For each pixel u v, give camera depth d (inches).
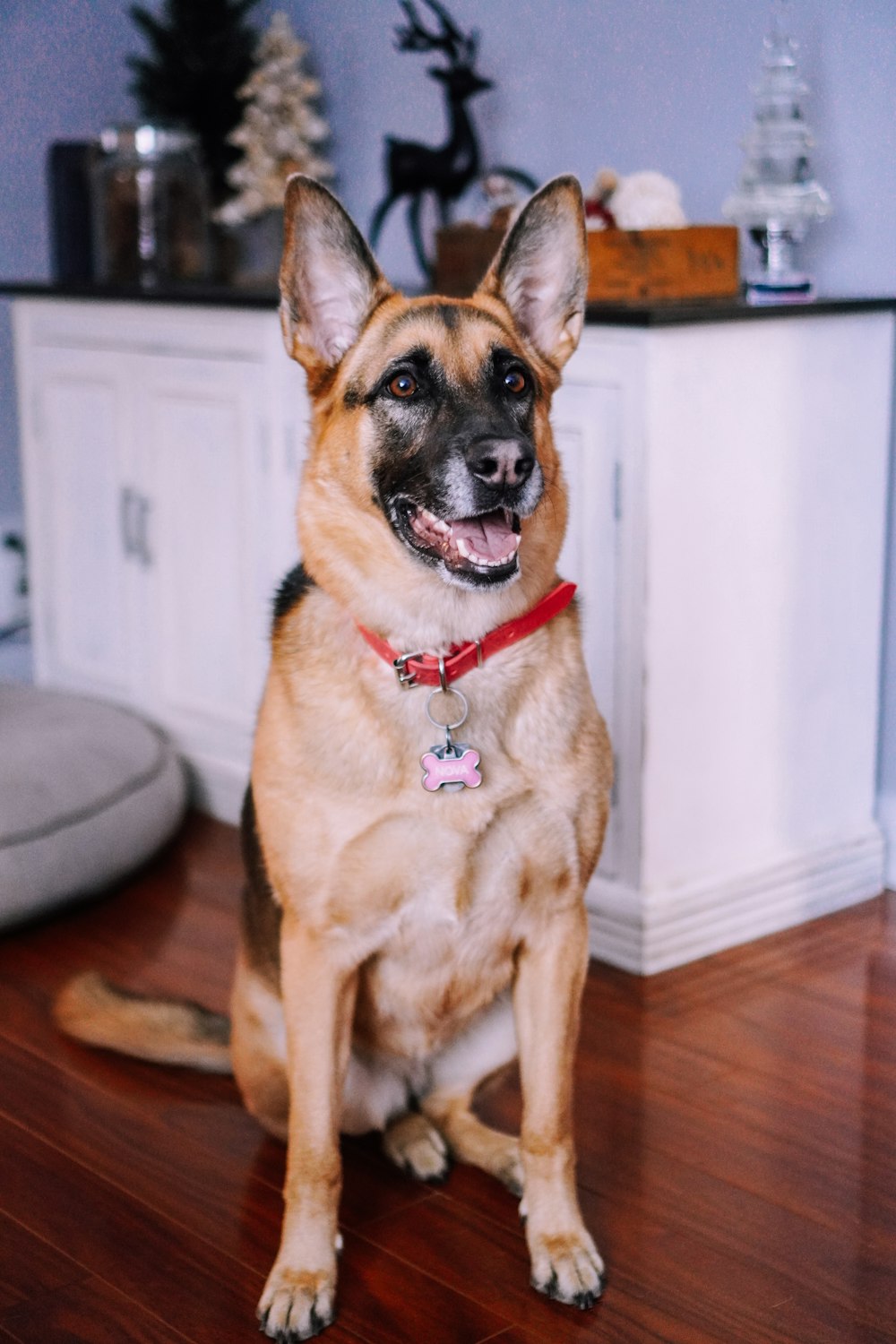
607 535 109.5
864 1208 80.5
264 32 171.3
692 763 113.7
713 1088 94.1
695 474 108.6
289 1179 74.2
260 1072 82.8
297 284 75.0
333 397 75.9
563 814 74.4
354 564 74.1
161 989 110.6
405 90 156.3
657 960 112.3
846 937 119.3
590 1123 89.9
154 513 148.4
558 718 75.0
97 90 188.9
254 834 84.0
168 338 142.3
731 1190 82.4
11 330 188.4
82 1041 102.0
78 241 168.1
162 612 150.8
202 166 161.5
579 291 79.0
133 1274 75.7
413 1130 87.0
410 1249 78.0
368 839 72.4
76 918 124.6
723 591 112.8
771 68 113.6
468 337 73.7
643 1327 70.8
